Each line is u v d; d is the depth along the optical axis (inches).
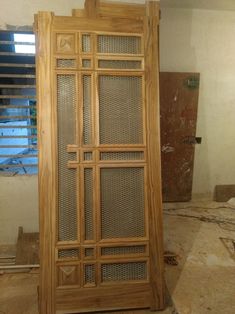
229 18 150.2
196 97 150.6
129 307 75.1
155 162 75.6
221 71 153.6
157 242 75.6
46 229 71.6
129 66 75.2
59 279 72.6
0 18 97.5
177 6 143.9
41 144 71.3
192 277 89.6
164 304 75.9
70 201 73.4
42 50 71.1
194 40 149.1
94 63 72.8
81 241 72.9
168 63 148.7
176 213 141.5
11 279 87.7
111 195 75.1
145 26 75.0
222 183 161.9
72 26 72.2
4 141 139.9
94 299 73.7
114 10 83.6
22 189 105.1
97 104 73.1
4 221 105.8
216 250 105.7
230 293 82.1
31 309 75.5
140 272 76.3
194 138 153.6
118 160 74.5
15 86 101.7
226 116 157.6
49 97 71.5
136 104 75.8
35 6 98.6
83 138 73.1
